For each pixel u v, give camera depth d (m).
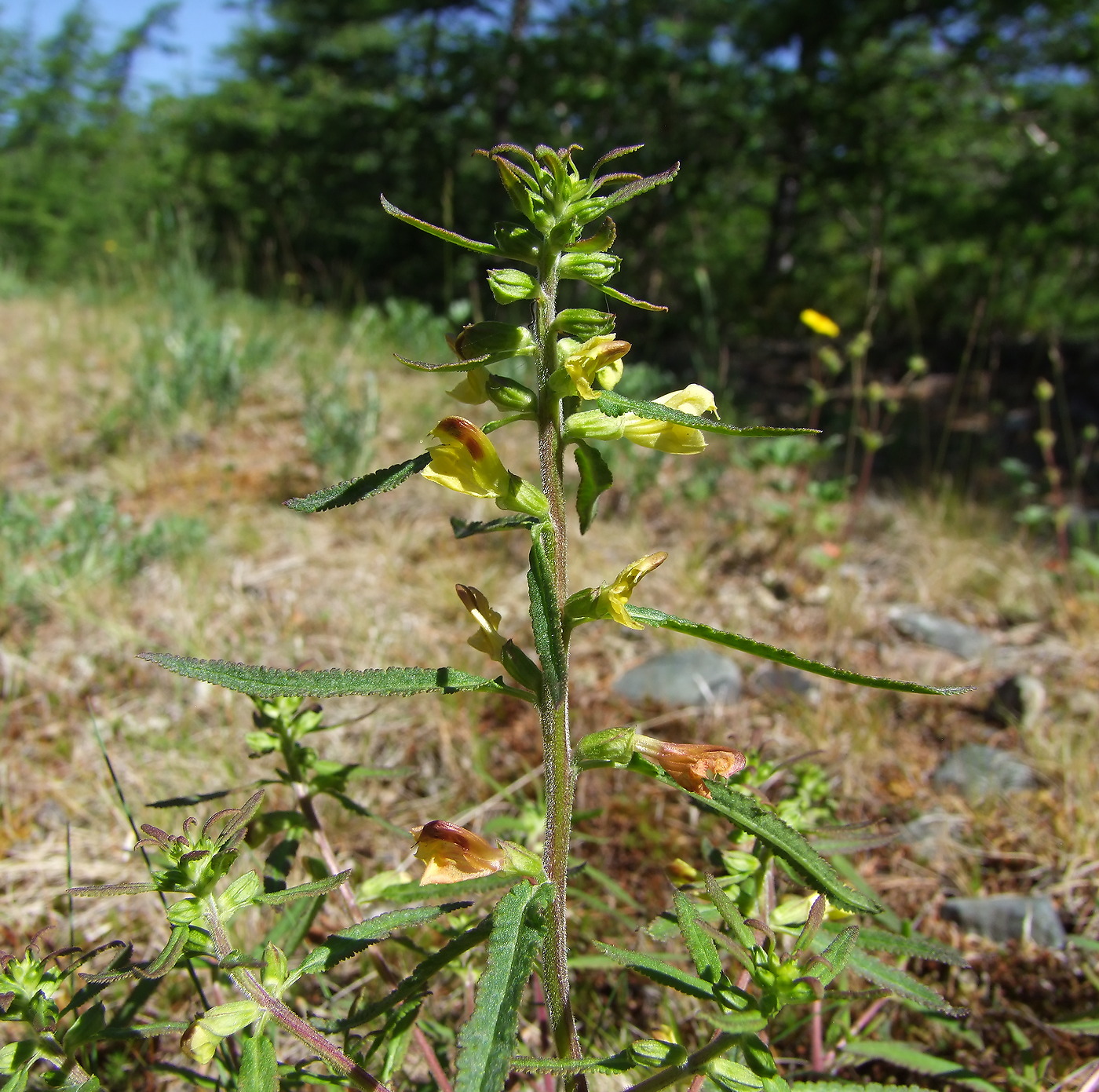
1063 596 4.39
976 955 2.51
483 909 2.04
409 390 6.73
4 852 2.76
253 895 1.41
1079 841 2.82
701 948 1.40
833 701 3.54
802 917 1.74
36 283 12.37
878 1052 1.93
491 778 3.12
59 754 3.16
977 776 3.14
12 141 35.62
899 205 10.45
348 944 1.44
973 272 10.36
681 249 11.54
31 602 3.92
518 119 13.43
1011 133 11.09
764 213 13.60
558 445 1.46
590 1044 2.05
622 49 11.65
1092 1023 1.87
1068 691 3.65
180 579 4.16
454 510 5.02
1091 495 5.84
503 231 1.46
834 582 4.47
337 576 4.33
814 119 10.78
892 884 2.77
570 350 1.44
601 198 1.42
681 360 9.52
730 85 11.14
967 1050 2.20
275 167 15.36
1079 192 9.39
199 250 11.49
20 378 6.71
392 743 3.28
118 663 3.65
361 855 2.78
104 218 17.67
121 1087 2.01
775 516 5.07
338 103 15.28
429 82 13.86
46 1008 1.46
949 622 4.19
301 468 5.46
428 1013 2.14
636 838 2.86
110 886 1.33
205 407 6.16
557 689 1.32
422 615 4.06
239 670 1.33
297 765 1.91
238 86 16.28
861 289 11.37
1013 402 7.74
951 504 5.38
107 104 36.12
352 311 10.06
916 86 10.53
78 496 4.64
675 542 4.86
